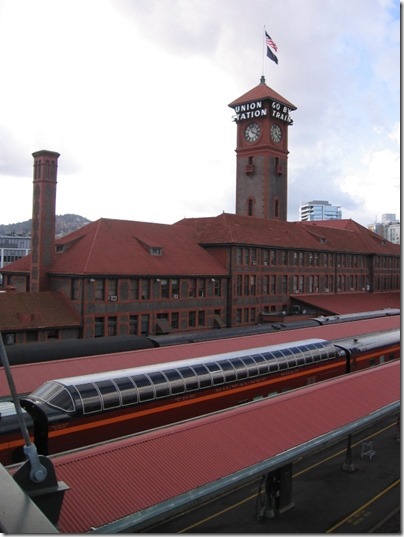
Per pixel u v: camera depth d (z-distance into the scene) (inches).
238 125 3179.1
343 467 988.6
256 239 2468.0
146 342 1419.8
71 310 1775.3
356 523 787.4
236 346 1349.7
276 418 745.6
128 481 537.0
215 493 553.6
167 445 619.8
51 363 1044.5
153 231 2251.5
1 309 1619.1
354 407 839.7
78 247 1931.6
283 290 2630.4
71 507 484.1
